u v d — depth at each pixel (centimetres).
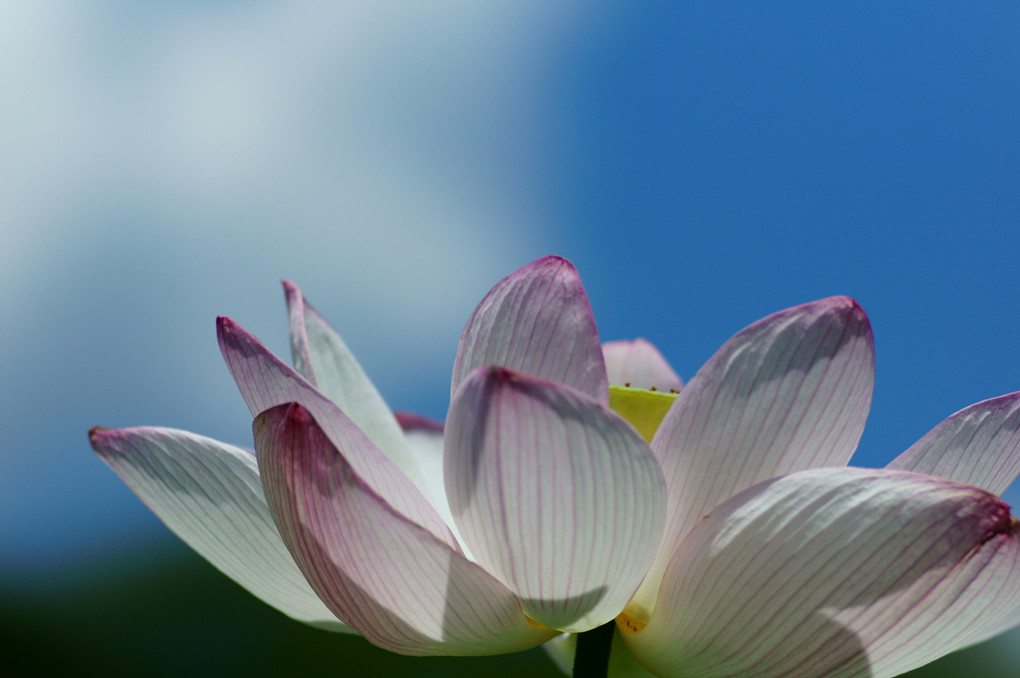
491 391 68
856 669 71
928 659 71
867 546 69
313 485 70
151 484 77
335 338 83
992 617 70
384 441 82
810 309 71
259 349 72
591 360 72
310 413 69
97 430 77
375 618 71
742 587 70
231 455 76
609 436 68
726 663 71
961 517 69
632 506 69
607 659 74
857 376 71
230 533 77
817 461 72
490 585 71
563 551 69
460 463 69
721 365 72
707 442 72
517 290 73
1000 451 74
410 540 70
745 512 70
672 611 71
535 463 68
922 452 74
